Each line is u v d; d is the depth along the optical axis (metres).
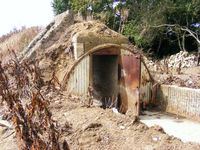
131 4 18.78
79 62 6.70
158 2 16.44
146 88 8.43
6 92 3.11
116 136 3.85
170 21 17.25
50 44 8.82
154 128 4.41
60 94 6.06
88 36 7.51
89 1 17.42
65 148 3.28
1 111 4.29
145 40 16.38
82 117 4.48
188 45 17.70
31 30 14.08
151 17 15.95
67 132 3.75
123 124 4.36
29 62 6.90
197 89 7.05
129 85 7.16
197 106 6.74
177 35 16.41
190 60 12.34
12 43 12.12
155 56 17.61
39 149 2.84
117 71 7.92
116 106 7.53
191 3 15.59
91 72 6.93
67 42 8.04
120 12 17.28
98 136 3.73
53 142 3.03
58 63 7.65
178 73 10.30
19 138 2.89
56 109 4.90
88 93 6.28
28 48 9.17
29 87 5.03
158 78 9.24
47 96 5.58
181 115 7.32
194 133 5.62
